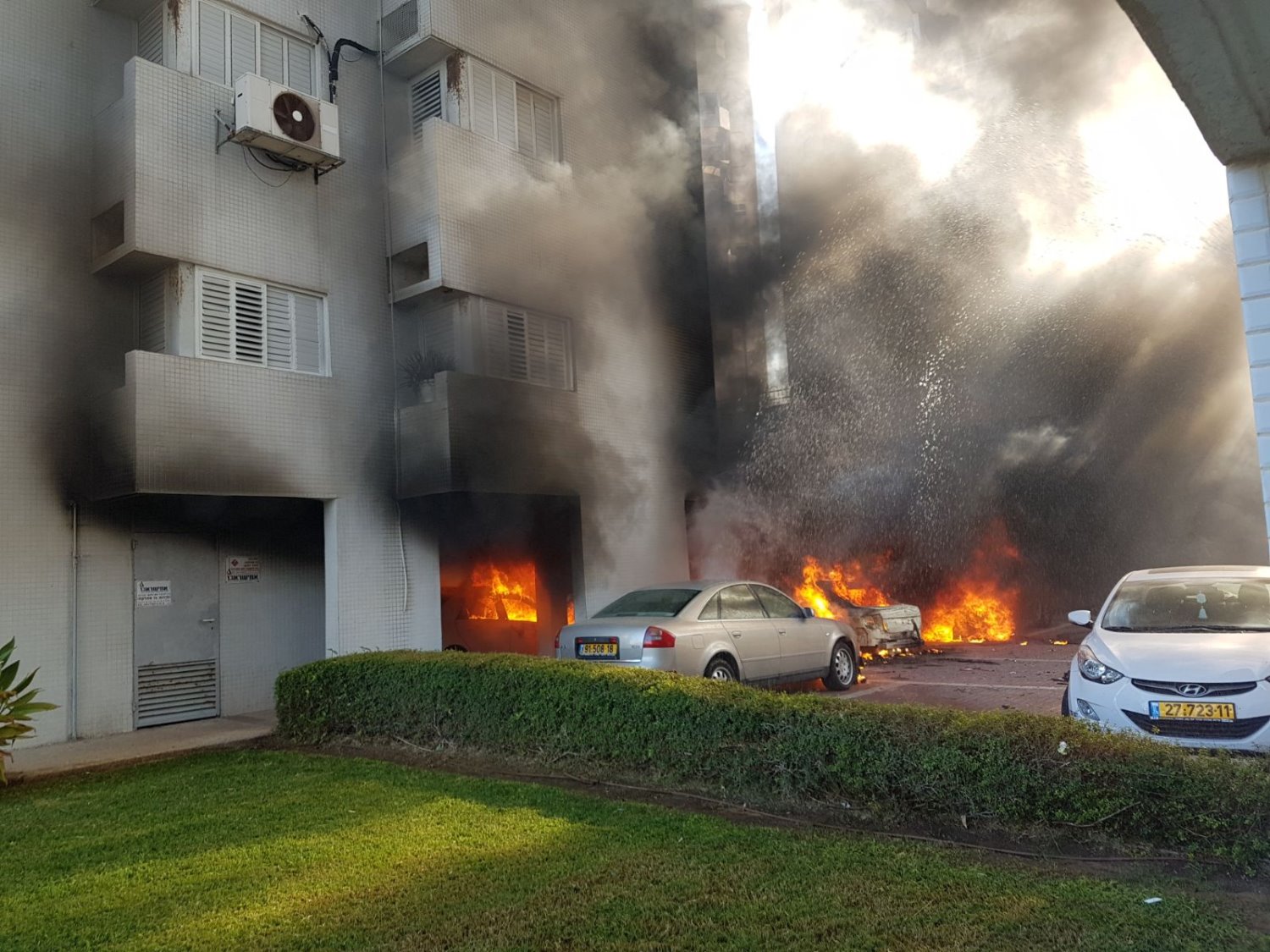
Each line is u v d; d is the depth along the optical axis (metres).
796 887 3.95
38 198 9.23
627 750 6.06
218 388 9.39
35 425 8.95
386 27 11.99
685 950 3.38
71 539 9.12
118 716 9.35
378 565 10.82
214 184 9.77
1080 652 6.30
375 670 7.91
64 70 9.62
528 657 7.35
